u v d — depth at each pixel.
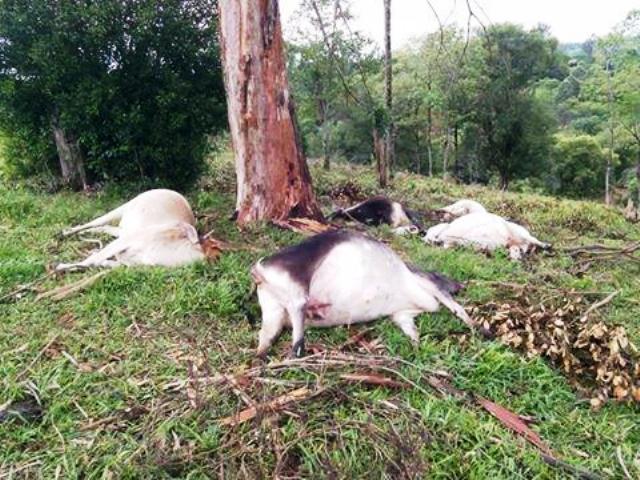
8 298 3.88
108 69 7.06
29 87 7.00
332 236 3.59
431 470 2.37
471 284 4.32
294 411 2.65
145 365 3.11
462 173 22.89
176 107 7.20
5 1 6.60
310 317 3.51
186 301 3.81
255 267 3.54
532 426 2.76
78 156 7.66
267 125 5.83
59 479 2.32
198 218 6.22
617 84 19.86
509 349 3.36
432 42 18.81
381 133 11.16
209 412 2.64
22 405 2.76
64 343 3.32
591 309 3.74
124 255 4.45
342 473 2.27
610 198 21.92
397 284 3.62
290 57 14.01
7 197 6.41
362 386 2.90
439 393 2.90
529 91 21.12
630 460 2.54
